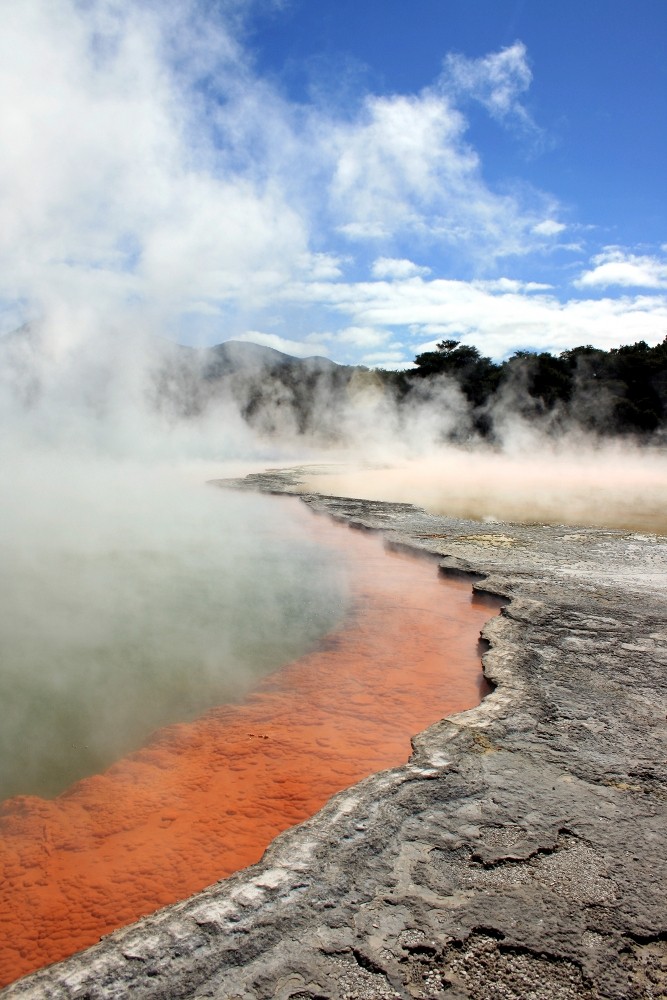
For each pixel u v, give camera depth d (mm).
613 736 2664
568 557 6066
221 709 3203
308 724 3047
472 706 3223
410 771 2393
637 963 1562
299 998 1460
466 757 2490
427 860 1913
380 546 7059
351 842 1996
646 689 3117
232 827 2270
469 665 3752
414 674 3625
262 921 1682
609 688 3123
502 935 1638
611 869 1880
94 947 1614
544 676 3258
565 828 2062
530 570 5547
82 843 2199
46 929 1817
